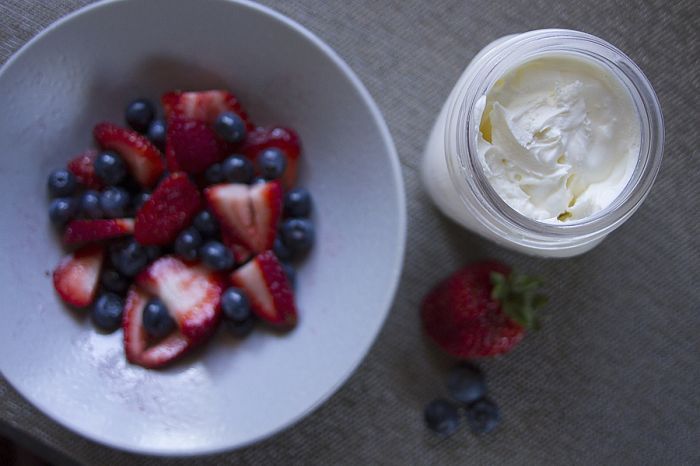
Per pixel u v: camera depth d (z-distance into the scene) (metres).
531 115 0.36
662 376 0.41
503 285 0.38
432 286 0.41
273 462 0.40
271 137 0.38
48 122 0.38
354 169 0.37
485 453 0.41
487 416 0.41
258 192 0.37
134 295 0.38
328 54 0.36
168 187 0.36
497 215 0.34
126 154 0.37
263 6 0.37
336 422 0.41
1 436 0.39
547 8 0.40
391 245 0.36
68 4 0.39
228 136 0.37
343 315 0.37
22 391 0.36
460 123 0.35
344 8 0.40
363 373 0.41
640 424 0.41
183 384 0.37
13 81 0.36
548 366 0.41
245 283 0.37
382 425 0.41
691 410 0.41
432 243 0.41
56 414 0.36
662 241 0.41
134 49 0.37
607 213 0.34
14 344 0.36
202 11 0.36
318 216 0.39
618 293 0.41
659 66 0.40
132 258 0.37
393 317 0.41
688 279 0.41
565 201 0.36
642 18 0.40
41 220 0.38
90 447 0.40
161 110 0.39
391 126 0.41
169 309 0.37
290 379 0.37
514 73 0.36
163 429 0.37
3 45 0.39
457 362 0.41
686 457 0.41
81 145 0.39
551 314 0.41
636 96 0.35
